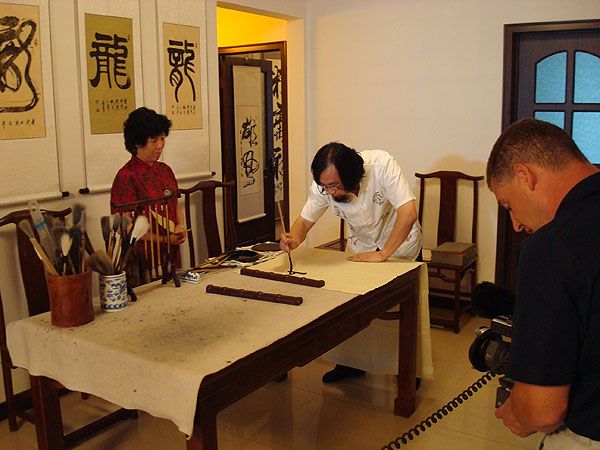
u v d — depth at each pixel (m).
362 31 4.66
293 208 5.18
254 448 2.64
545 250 1.10
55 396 2.09
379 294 2.46
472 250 4.14
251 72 5.92
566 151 1.20
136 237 2.09
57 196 3.08
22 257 2.78
